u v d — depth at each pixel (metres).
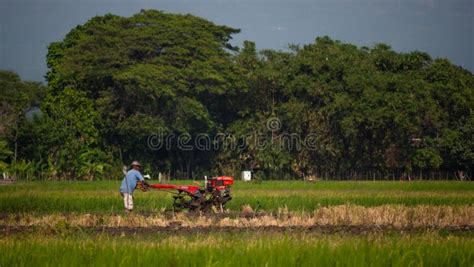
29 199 103.06
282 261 46.97
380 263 47.25
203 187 97.31
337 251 49.47
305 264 46.50
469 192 130.62
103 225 76.06
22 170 198.88
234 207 100.94
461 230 74.81
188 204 92.50
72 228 71.12
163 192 122.56
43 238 60.25
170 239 57.00
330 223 79.19
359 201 105.44
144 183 90.25
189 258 47.75
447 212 83.56
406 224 79.44
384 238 59.91
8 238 60.81
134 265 46.66
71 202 100.00
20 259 48.50
